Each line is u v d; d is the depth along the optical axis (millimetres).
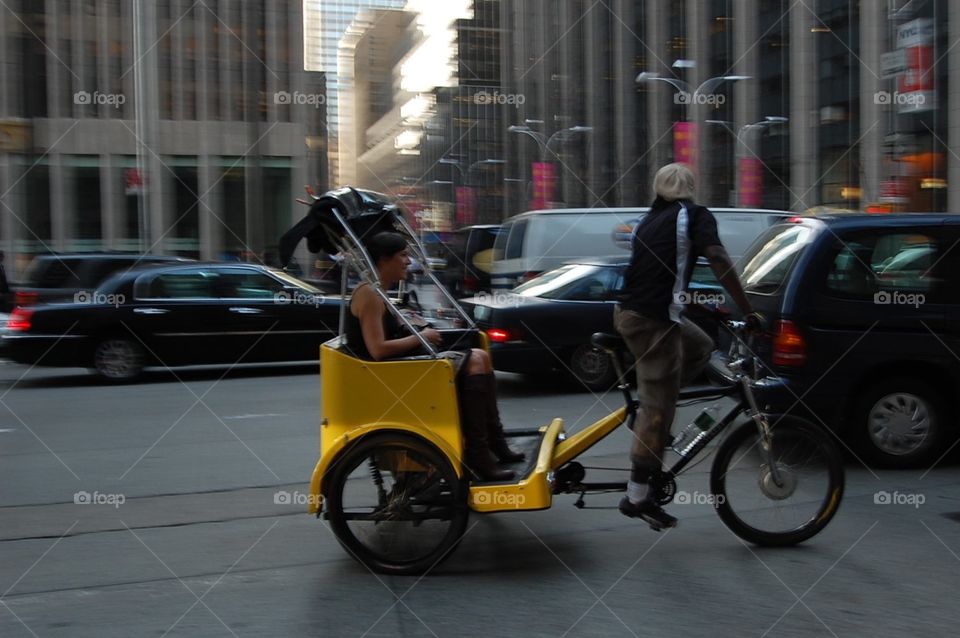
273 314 12445
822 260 6496
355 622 3941
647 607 4074
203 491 6246
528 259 14680
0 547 5020
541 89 54500
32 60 42406
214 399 10383
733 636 3764
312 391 11023
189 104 44031
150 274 12164
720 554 4785
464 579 4453
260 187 44562
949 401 6602
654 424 4648
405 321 4746
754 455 4844
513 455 4973
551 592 4266
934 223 6605
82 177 43000
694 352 4867
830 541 4988
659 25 40656
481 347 5602
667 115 40000
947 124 22500
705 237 4547
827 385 6430
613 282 10469
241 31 44719
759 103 33188
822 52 29984
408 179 79125
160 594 4301
